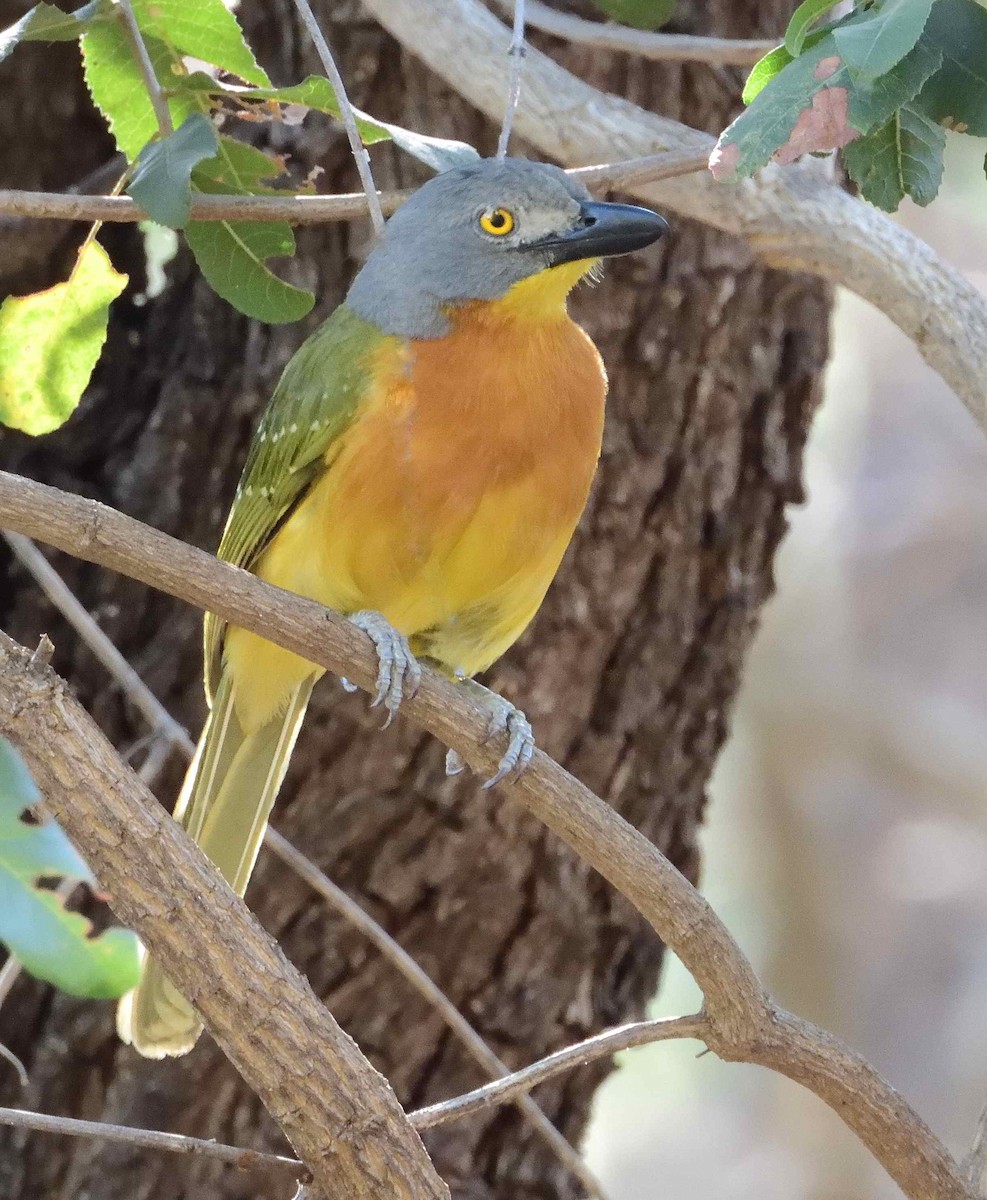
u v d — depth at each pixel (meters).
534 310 8.52
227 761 9.47
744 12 10.96
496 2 10.19
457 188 8.55
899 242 8.88
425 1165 6.39
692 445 10.85
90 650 10.90
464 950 10.78
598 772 11.03
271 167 8.62
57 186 11.40
